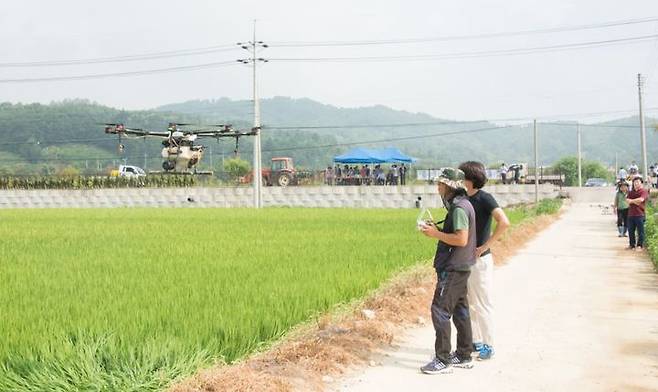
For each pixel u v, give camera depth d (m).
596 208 47.12
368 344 8.62
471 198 8.59
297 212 40.62
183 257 15.22
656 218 24.16
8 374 6.39
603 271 16.11
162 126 172.50
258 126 52.28
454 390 7.14
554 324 10.26
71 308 9.05
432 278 12.91
